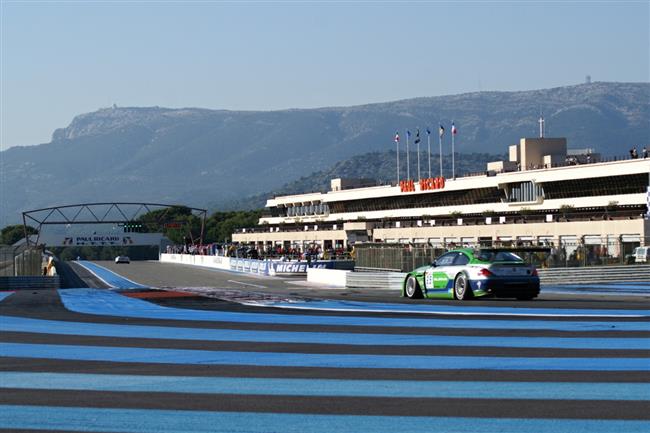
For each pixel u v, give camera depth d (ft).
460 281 97.50
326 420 35.22
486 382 43.32
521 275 94.94
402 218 457.68
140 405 38.55
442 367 48.34
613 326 67.82
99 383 44.45
